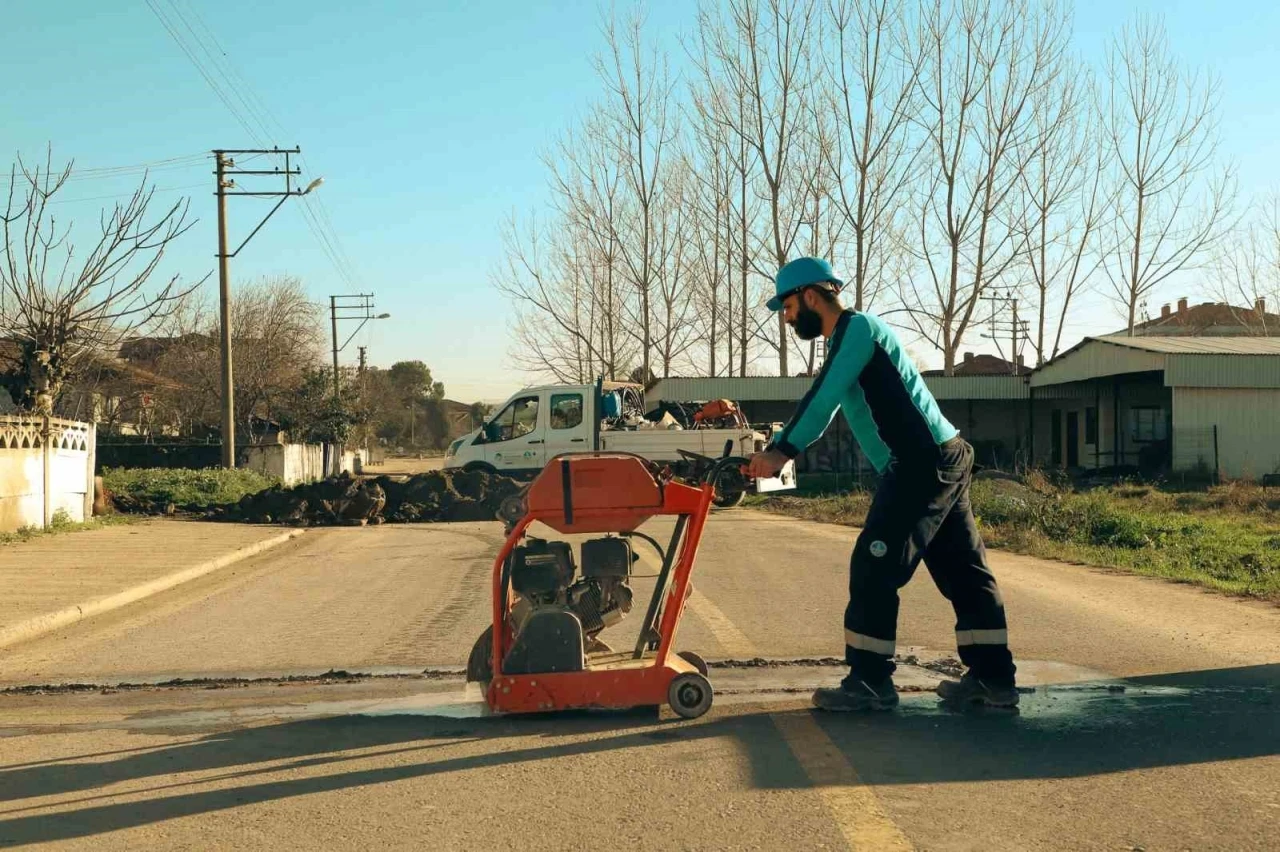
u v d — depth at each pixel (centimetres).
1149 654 680
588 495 526
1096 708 534
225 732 515
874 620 521
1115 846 353
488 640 577
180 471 2570
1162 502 2109
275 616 905
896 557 512
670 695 516
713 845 358
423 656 706
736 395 3616
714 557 1289
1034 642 724
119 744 496
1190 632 760
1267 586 989
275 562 1372
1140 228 4419
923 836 362
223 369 2950
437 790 420
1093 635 750
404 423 11400
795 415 510
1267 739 475
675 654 582
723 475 550
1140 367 3036
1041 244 4372
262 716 547
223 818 393
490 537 1672
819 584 1042
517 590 544
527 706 515
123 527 1794
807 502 2402
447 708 553
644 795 409
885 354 509
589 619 544
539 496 525
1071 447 3969
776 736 486
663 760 452
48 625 871
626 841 364
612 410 2420
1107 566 1180
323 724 526
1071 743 470
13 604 936
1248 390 2902
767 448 516
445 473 2222
